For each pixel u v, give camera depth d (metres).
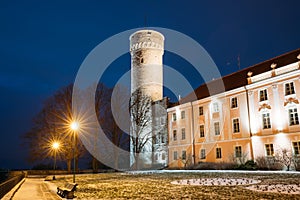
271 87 34.84
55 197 13.09
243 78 41.34
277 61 37.56
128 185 18.05
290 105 32.41
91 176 31.19
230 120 39.66
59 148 41.22
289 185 15.24
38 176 39.53
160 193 13.12
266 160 32.59
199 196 11.77
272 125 34.03
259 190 13.37
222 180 19.72
